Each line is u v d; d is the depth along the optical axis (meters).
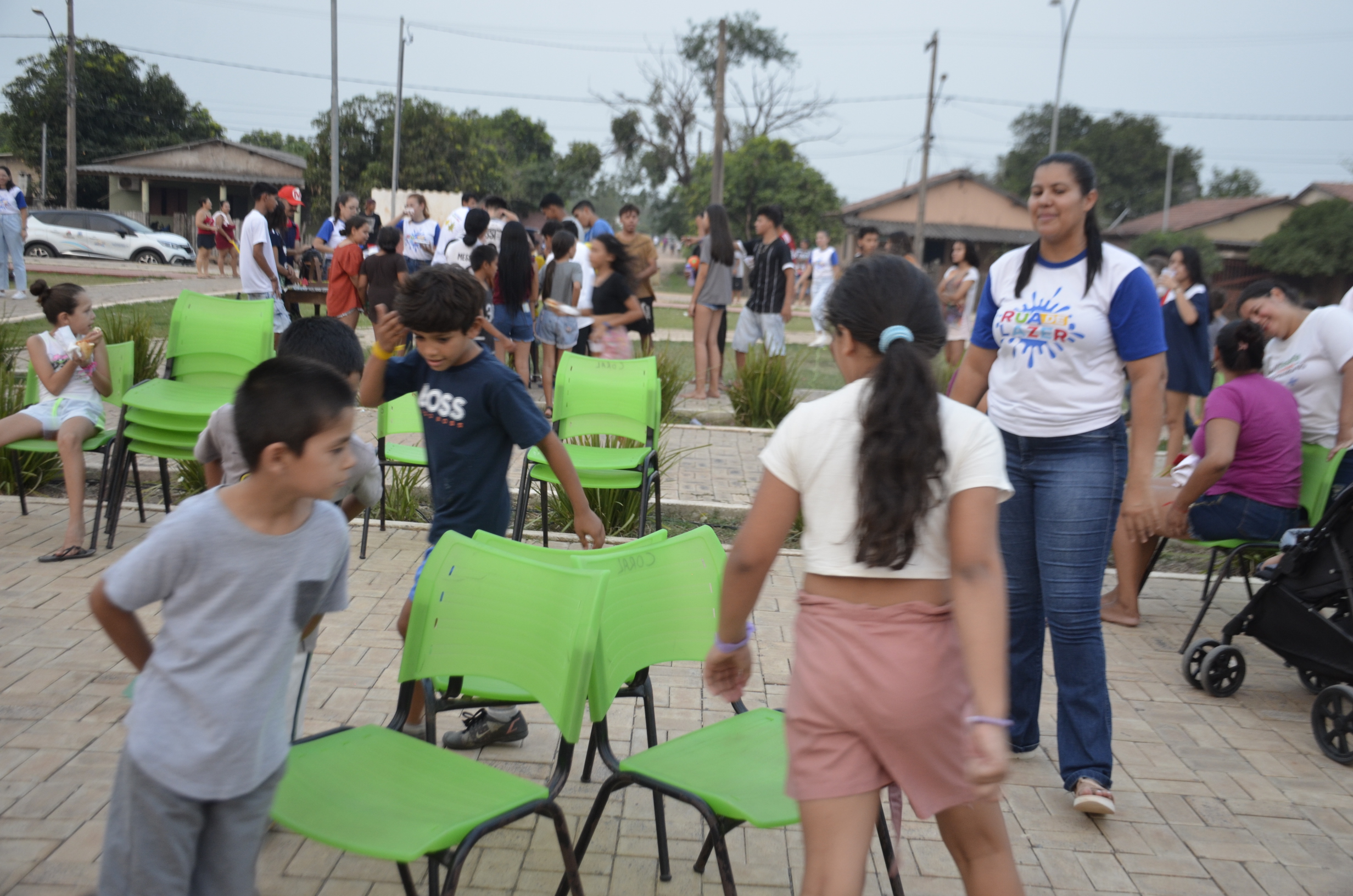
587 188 53.78
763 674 4.29
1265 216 44.00
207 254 22.12
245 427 1.97
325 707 3.71
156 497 6.27
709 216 10.00
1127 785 3.58
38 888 2.64
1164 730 4.03
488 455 3.21
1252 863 3.12
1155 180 64.62
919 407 1.93
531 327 9.30
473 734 3.49
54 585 4.67
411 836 2.16
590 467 5.44
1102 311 3.23
